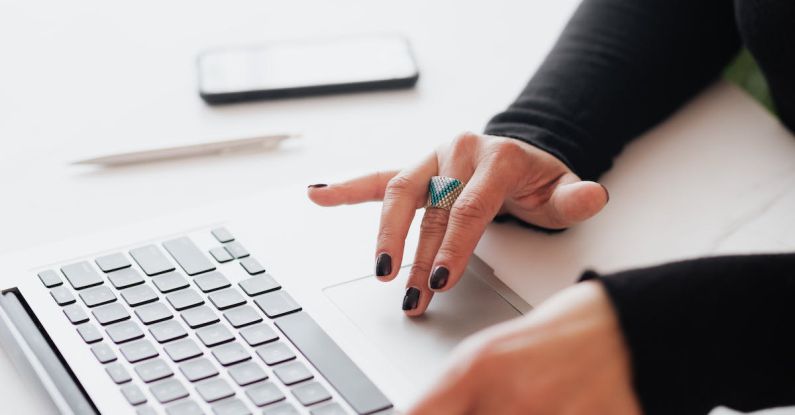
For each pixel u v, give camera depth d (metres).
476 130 0.73
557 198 0.57
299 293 0.52
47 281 0.51
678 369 0.37
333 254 0.56
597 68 0.69
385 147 0.71
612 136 0.66
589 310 0.38
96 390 0.44
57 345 0.47
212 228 0.58
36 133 0.71
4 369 0.48
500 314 0.52
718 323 0.38
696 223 0.61
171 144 0.69
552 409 0.36
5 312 0.49
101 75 0.80
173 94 0.77
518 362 0.36
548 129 0.64
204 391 0.44
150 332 0.48
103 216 0.61
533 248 0.59
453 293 0.53
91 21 0.89
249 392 0.44
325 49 0.82
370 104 0.76
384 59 0.80
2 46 0.84
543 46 0.87
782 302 0.40
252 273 0.54
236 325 0.49
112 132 0.72
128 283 0.52
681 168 0.67
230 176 0.67
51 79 0.79
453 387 0.36
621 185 0.65
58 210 0.62
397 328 0.50
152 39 0.86
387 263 0.53
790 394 0.40
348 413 0.44
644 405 0.37
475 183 0.56
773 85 0.70
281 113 0.75
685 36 0.73
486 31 0.89
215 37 0.87
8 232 0.59
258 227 0.58
